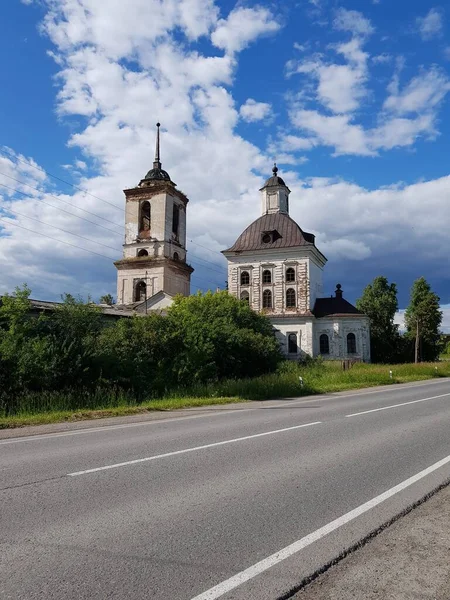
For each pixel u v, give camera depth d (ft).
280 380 74.13
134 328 77.87
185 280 176.96
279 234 175.11
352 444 28.66
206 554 13.08
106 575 11.90
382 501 17.66
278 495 18.35
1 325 67.97
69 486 19.56
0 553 13.20
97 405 54.85
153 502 17.51
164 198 167.94
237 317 135.13
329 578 11.91
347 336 162.40
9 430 36.35
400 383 94.84
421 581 11.73
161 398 65.62
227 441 29.71
